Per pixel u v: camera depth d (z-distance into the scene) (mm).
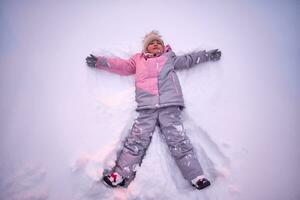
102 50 1916
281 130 1579
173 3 2170
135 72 1835
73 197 1436
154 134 1636
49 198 1431
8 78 1766
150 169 1505
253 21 2027
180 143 1543
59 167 1509
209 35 1982
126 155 1544
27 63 1835
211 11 2109
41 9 2100
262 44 1911
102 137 1605
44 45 1922
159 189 1454
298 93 1692
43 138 1589
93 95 1749
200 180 1431
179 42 1966
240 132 1596
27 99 1700
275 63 1820
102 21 2068
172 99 1633
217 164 1526
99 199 1452
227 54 1879
